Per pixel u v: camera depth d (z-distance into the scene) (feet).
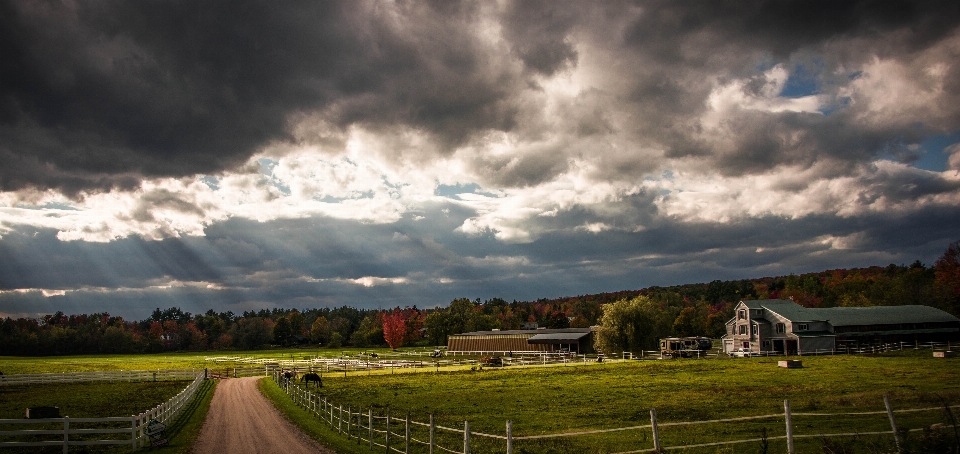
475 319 651.66
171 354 631.15
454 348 447.42
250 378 253.03
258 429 107.34
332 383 208.64
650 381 176.14
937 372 167.22
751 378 173.58
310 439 96.32
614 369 231.50
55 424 118.62
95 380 240.12
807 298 531.09
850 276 650.02
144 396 176.86
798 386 144.87
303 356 461.78
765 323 333.21
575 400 136.87
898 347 304.09
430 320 606.96
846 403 106.73
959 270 384.68
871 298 463.01
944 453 54.39
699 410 111.55
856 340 322.55
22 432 87.40
